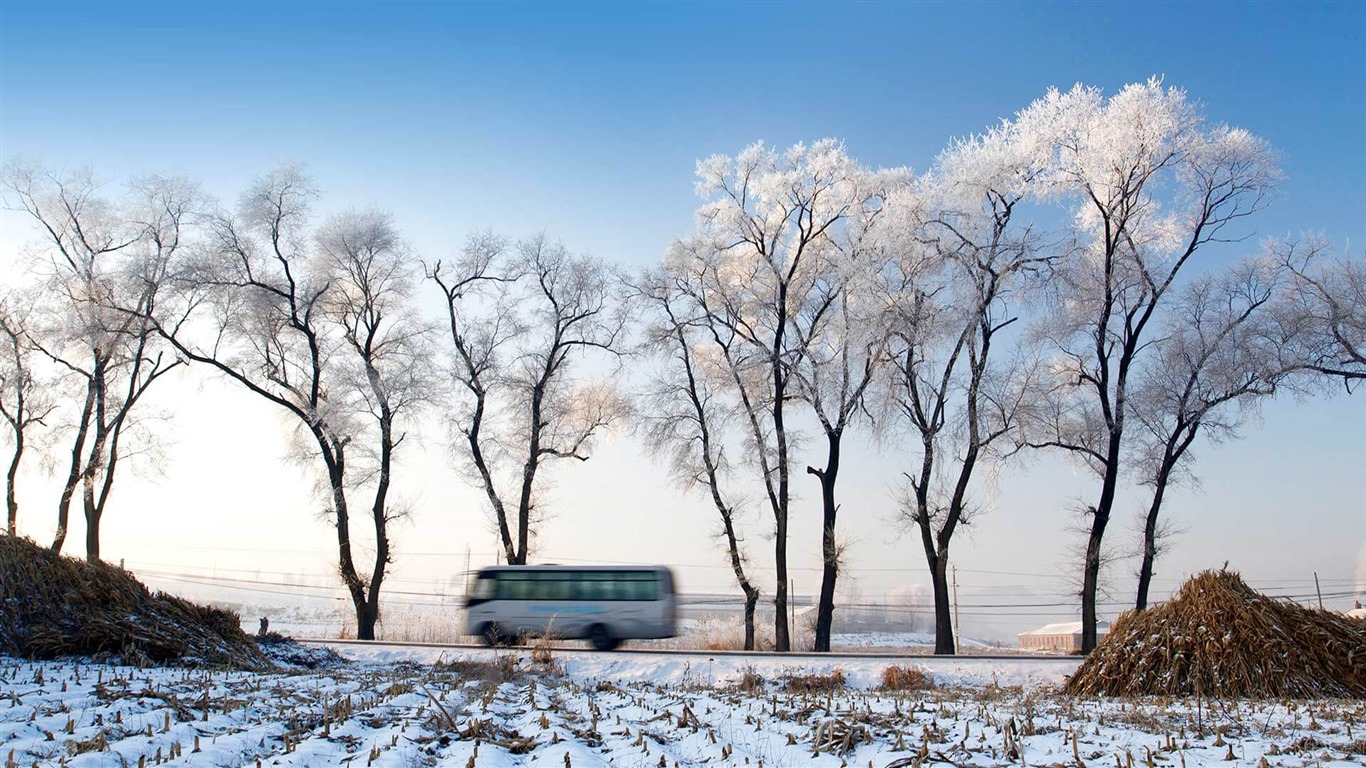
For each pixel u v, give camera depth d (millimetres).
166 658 15945
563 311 34781
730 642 32188
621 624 28156
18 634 15336
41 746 7992
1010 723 9000
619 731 9703
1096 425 28641
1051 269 28203
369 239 32875
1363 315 26203
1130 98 27625
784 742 8953
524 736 9352
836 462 30344
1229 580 14719
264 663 17609
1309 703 12148
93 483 33750
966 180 28266
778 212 32125
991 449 29531
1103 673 14789
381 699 12172
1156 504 28078
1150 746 8461
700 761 8148
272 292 32531
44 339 34125
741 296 32281
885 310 28656
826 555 29859
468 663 19219
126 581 17359
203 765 7363
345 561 31578
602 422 37031
